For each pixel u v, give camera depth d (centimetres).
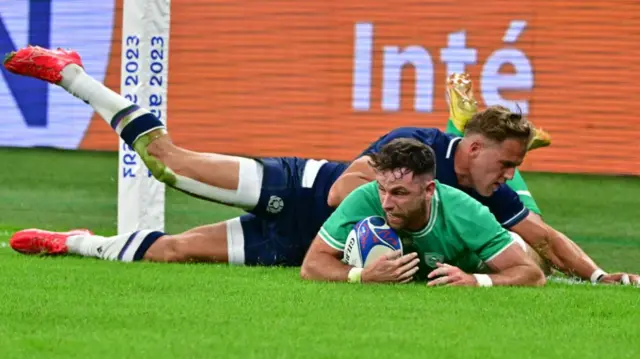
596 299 1966
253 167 2367
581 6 4059
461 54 4125
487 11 4103
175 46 4238
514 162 2183
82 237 2436
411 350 1500
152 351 1460
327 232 2100
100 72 4262
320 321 1677
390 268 2016
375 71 4166
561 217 3597
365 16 4162
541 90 4084
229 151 4231
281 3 4194
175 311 1736
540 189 3938
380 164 1988
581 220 3559
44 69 2414
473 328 1659
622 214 3644
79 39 4272
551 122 4081
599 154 4062
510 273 2078
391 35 4153
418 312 1770
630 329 1698
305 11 4188
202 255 2391
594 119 4066
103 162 4206
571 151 4072
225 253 2391
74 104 4206
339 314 1734
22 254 2438
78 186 3884
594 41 4056
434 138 2236
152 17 2695
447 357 1470
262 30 4206
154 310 1741
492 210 2320
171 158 2373
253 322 1659
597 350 1540
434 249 2100
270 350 1477
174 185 2381
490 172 2184
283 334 1579
